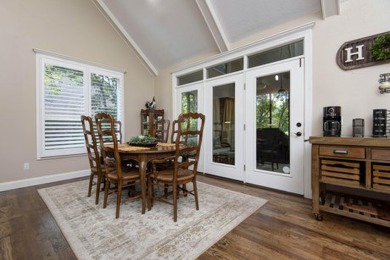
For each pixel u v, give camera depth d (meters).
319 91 2.47
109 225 1.86
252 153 3.14
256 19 2.93
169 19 3.62
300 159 2.64
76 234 1.71
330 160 1.91
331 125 2.13
